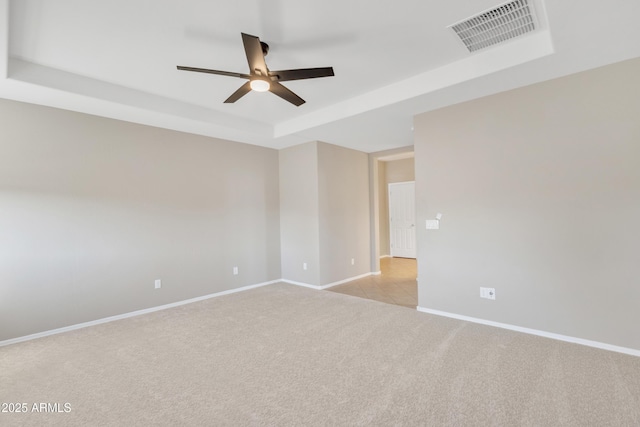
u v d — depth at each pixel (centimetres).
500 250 322
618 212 262
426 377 229
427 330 320
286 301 439
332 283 539
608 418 180
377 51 269
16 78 267
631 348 257
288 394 211
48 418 189
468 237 343
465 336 302
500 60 268
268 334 317
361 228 609
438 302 369
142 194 402
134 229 394
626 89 257
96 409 197
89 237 358
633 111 255
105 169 371
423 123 372
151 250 408
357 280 577
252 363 256
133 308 389
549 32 217
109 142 375
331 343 292
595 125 271
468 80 286
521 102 306
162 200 420
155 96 356
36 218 324
